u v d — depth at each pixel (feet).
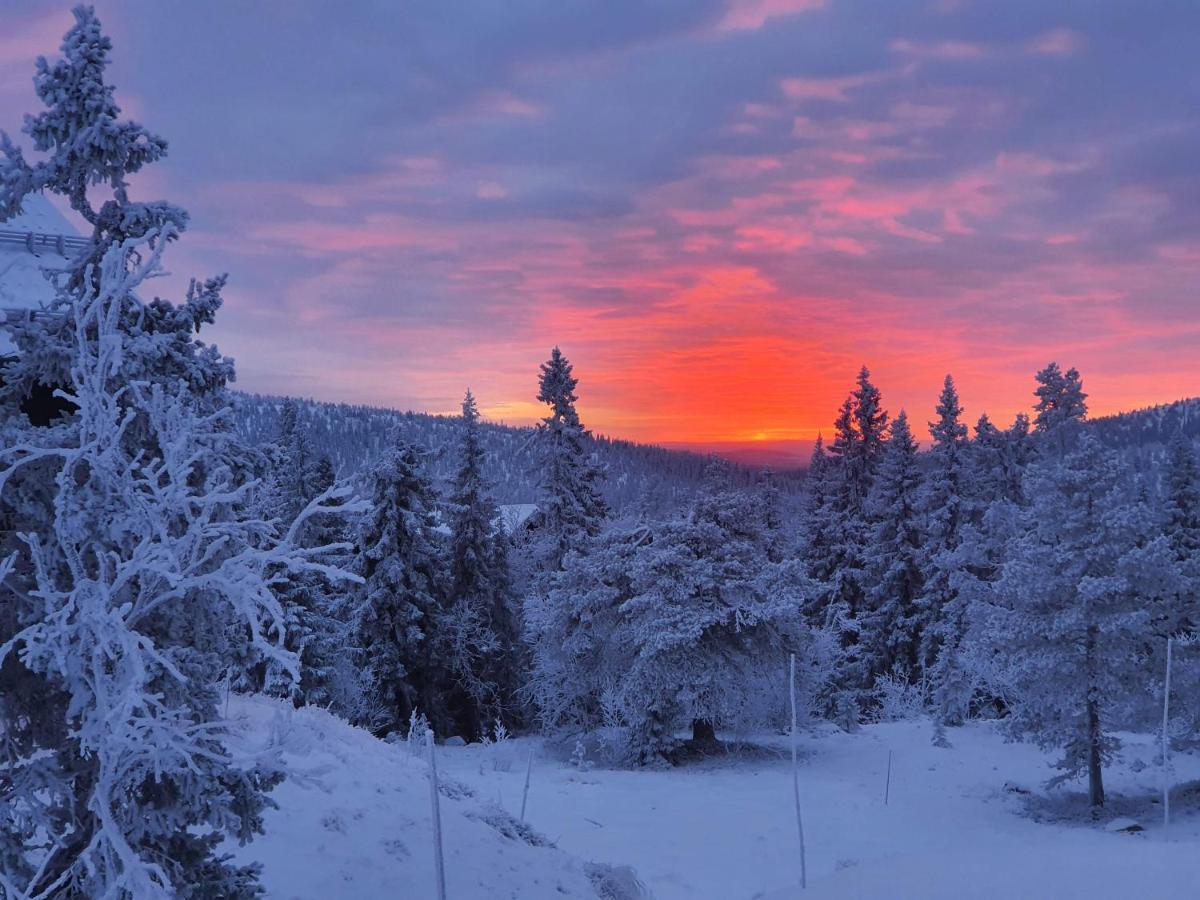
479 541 153.69
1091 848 46.60
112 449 22.65
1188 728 87.61
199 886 24.56
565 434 159.12
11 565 21.44
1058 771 98.94
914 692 153.38
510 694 154.30
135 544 23.31
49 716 23.76
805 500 195.83
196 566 23.52
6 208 24.50
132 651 20.48
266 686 22.43
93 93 24.82
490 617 153.69
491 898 40.81
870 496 180.24
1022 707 91.15
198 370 26.00
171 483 23.15
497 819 52.16
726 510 114.62
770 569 111.24
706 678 103.96
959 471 166.20
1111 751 87.25
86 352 23.25
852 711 126.62
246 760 24.06
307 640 115.96
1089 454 88.94
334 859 39.40
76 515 21.83
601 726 124.47
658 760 103.30
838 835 71.36
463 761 108.06
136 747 21.21
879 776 96.78
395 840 42.70
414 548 138.82
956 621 142.00
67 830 23.38
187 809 23.41
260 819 25.57
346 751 55.26
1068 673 85.97
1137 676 85.56
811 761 104.47
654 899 52.16
